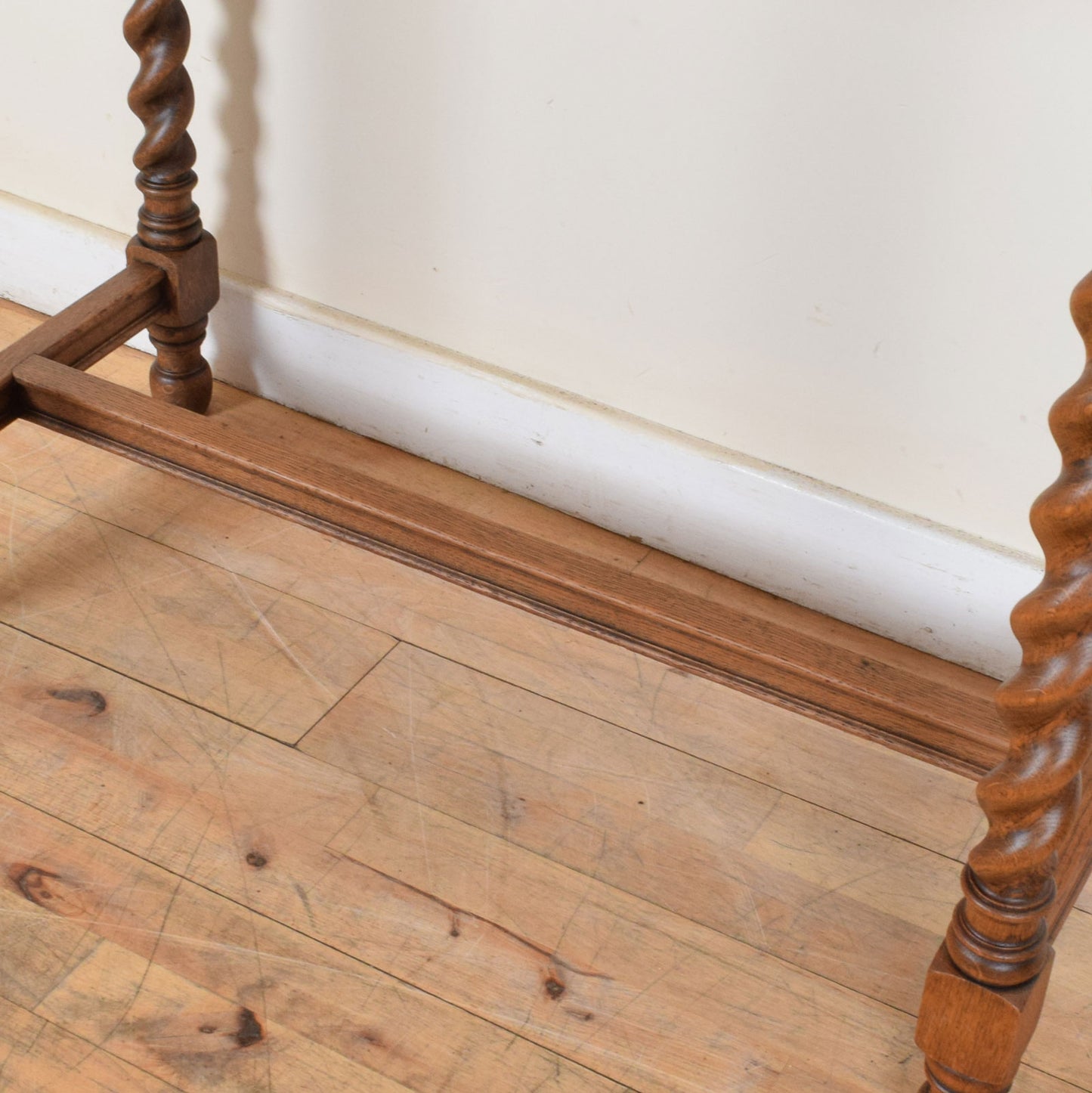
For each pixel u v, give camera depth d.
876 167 1.47
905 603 1.70
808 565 1.74
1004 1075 1.14
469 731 1.56
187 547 1.76
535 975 1.32
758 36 1.46
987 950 1.10
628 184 1.61
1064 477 0.96
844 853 1.46
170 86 1.67
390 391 1.91
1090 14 1.30
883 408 1.61
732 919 1.39
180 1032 1.24
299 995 1.28
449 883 1.39
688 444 1.75
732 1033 1.29
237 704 1.56
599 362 1.77
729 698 1.63
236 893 1.36
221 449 1.52
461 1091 1.22
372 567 1.76
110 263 2.03
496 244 1.74
